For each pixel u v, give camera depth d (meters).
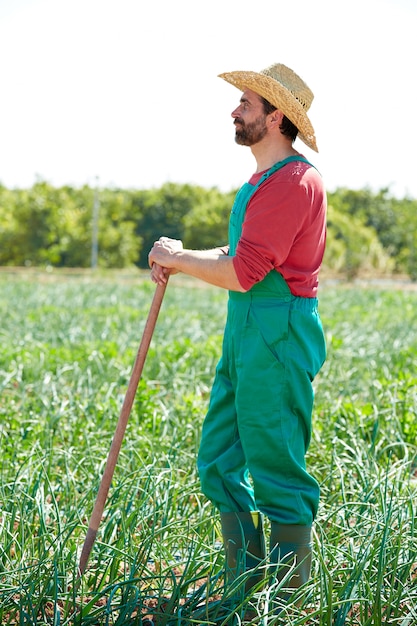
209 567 4.91
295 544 4.75
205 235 65.56
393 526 5.44
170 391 10.03
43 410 8.59
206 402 9.12
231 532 4.97
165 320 17.67
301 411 4.79
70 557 4.84
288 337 4.77
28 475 6.29
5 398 9.63
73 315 18.77
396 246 63.88
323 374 10.90
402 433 8.20
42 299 24.67
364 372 11.55
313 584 4.68
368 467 6.53
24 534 5.41
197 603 4.68
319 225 4.86
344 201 74.56
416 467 7.75
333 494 6.29
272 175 4.77
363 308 23.98
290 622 4.29
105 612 4.54
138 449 7.27
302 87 4.97
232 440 5.04
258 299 4.79
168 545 5.32
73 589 4.54
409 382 9.48
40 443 7.55
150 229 76.75
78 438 7.93
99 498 4.91
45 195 62.91
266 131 4.91
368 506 5.57
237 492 5.00
